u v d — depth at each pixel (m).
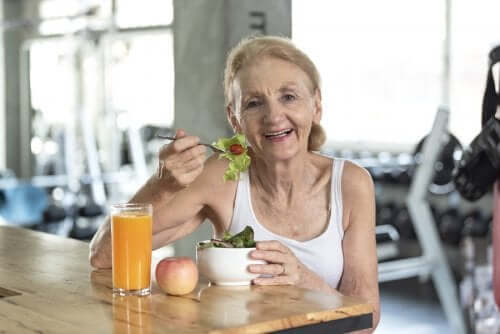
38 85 9.42
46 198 6.69
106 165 8.43
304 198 2.04
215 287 1.75
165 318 1.48
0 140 9.89
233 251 1.73
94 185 7.50
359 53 7.10
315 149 2.15
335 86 7.29
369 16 7.02
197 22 4.23
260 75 1.95
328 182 2.06
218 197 2.09
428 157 4.56
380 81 6.99
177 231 2.20
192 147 1.73
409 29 6.78
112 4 8.38
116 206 1.69
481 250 5.70
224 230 2.11
